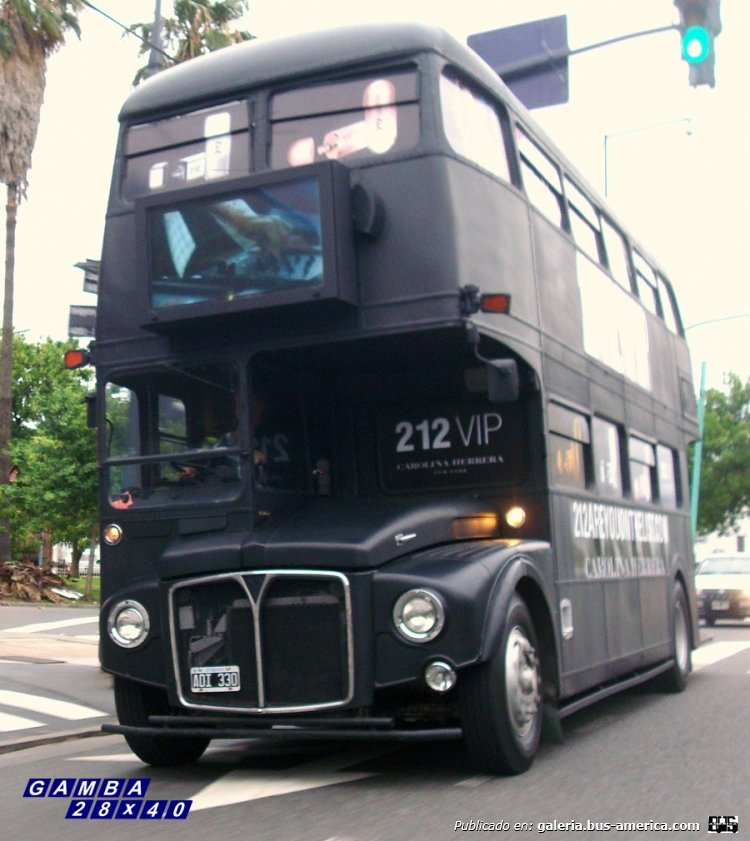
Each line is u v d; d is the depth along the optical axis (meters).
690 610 14.07
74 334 12.82
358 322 7.65
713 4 11.28
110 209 8.65
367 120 7.96
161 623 7.56
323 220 7.47
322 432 8.72
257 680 7.25
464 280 7.59
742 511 56.59
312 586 7.23
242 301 7.58
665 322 14.83
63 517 32.84
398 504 8.10
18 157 28.58
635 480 12.09
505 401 7.76
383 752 8.79
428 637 6.98
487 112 8.70
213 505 7.81
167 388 8.15
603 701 12.35
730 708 11.45
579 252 10.67
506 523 8.58
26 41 28.23
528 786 7.14
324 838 5.84
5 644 18.61
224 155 8.38
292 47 8.38
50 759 9.21
